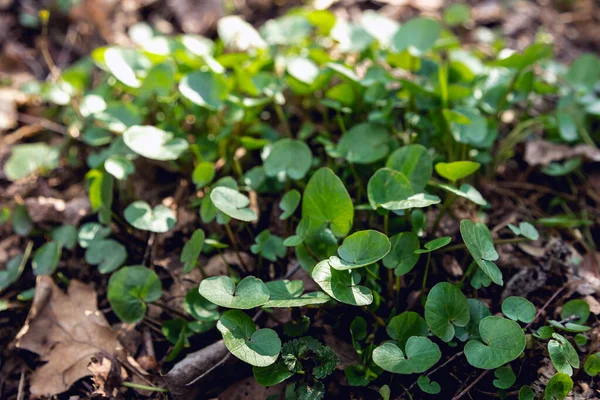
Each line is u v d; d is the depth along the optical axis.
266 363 0.51
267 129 0.67
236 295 0.52
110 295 0.57
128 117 0.64
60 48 0.80
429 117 0.65
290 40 0.70
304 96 0.70
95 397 0.56
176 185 0.66
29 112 0.73
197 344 0.58
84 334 0.59
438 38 0.66
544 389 0.54
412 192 0.55
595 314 0.57
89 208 0.65
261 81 0.65
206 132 0.67
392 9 0.83
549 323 0.57
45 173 0.68
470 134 0.61
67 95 0.69
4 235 0.65
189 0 0.84
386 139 0.62
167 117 0.67
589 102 0.67
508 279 0.59
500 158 0.65
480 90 0.66
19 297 0.60
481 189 0.64
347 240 0.53
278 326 0.57
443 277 0.59
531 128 0.68
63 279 0.61
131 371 0.57
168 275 0.61
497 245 0.60
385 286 0.58
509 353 0.51
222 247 0.59
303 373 0.54
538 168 0.66
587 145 0.66
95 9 0.81
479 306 0.55
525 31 0.82
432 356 0.51
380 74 0.63
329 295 0.53
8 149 0.70
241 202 0.56
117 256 0.60
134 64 0.66
